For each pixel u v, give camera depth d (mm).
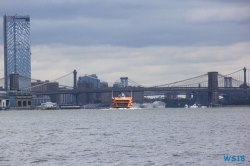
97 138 174500
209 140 163875
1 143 163250
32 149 147625
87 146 152125
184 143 156500
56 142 164000
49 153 139375
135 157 131125
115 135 184500
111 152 139500
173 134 185125
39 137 181875
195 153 136250
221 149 143000
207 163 122562
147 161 125438
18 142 165750
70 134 191875
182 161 125125
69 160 128250
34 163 124938
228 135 179625
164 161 125312
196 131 197125
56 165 122312
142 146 150375
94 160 127750
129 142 160625
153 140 165375
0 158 132375
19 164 124062
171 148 145500
